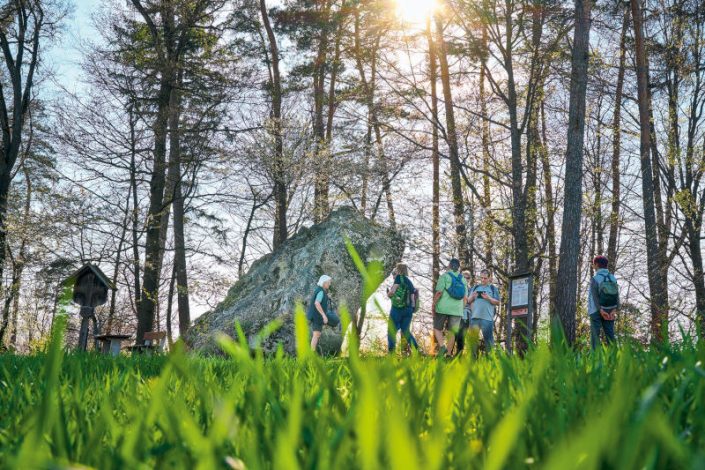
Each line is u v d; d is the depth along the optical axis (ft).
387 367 2.77
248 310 58.13
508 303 49.24
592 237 96.94
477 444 2.50
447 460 2.37
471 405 3.48
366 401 1.77
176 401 3.97
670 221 85.71
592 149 95.81
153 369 15.31
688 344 5.90
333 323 43.83
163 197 89.30
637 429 1.52
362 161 89.40
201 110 87.15
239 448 2.77
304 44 93.86
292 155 89.76
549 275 89.04
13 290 79.71
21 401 5.36
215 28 89.10
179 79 89.20
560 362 4.26
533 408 3.18
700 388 3.14
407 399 3.45
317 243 60.44
